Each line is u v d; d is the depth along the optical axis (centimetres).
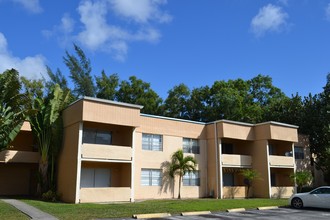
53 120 2409
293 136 3228
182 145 2862
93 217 1437
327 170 3475
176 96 4706
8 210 1575
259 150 3086
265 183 2991
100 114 2233
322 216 1644
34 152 2544
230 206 1952
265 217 1583
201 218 1520
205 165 2956
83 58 5222
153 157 2666
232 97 4350
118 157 2312
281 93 5294
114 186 2502
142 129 2648
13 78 2209
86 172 2408
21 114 2203
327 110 3612
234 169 3111
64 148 2367
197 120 4612
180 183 2753
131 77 4662
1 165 2614
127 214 1541
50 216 1431
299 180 3039
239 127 3034
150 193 2589
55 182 2400
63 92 2512
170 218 1510
